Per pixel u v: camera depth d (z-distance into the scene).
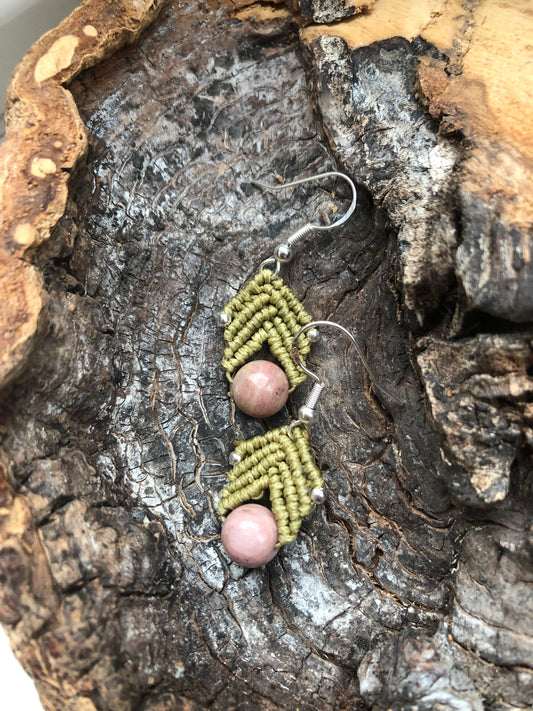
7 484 0.06
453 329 0.07
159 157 0.08
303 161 0.09
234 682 0.07
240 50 0.09
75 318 0.08
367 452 0.08
